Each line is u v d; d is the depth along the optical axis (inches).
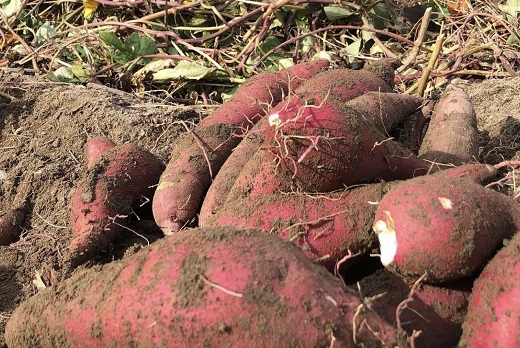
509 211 30.1
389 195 30.1
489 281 28.7
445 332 29.5
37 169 40.1
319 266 28.5
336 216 31.5
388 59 41.4
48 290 30.1
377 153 32.3
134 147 37.2
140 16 54.2
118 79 48.4
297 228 31.4
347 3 49.9
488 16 49.7
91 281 29.4
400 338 27.6
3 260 36.5
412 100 39.6
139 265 28.6
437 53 42.7
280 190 32.6
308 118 31.3
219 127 36.9
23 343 30.0
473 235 29.0
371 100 37.9
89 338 28.6
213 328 27.0
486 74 46.8
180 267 27.9
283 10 51.1
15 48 52.6
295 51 48.2
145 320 27.6
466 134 36.8
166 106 44.3
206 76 47.1
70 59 51.2
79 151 41.5
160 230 36.7
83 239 34.8
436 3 51.9
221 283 27.4
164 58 48.0
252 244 28.2
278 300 27.2
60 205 38.6
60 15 57.9
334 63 45.6
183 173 35.4
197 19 52.0
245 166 33.9
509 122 40.6
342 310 27.4
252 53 49.5
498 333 28.0
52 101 44.6
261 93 38.5
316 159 31.4
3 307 34.6
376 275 30.9
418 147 38.5
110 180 35.9
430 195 29.4
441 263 29.1
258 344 26.9
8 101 45.4
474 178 32.2
